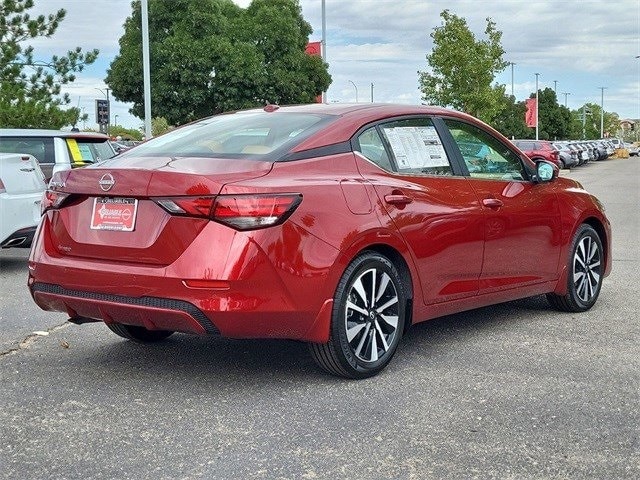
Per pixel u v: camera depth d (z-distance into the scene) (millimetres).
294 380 4598
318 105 5270
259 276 4074
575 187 6527
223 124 5121
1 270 9438
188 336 5648
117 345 5434
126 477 3295
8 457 3506
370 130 4941
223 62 31703
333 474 3312
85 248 4422
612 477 3273
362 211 4547
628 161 64812
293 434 3760
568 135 99312
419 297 4945
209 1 32312
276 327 4203
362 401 4223
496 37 40531
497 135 5883
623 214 15898
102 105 23219
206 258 4031
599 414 4000
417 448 3584
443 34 40188
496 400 4223
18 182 8828
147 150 4906
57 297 4508
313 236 4270
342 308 4422
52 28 24984
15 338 5668
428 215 4945
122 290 4203
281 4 34031
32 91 24812
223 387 4477
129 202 4293
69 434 3775
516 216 5668
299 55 33531
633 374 4676
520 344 5398
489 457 3480
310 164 4508
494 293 5559
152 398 4297
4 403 4219
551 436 3715
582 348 5285
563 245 6172
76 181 4480
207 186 4070
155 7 32000
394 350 4785
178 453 3543
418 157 5152
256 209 4082
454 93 40250
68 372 4789
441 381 4562
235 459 3473
